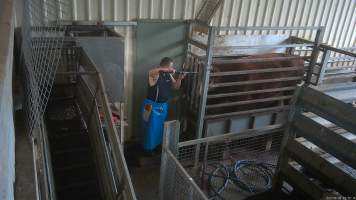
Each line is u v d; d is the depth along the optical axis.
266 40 4.27
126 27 3.58
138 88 3.89
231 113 3.77
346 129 2.28
